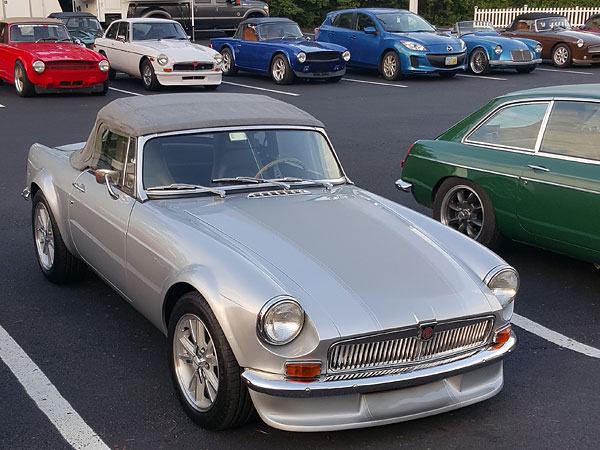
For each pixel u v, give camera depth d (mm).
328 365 3539
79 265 5863
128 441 3812
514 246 7148
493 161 6402
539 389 4422
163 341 5020
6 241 7082
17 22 17203
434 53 19297
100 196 4988
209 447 3760
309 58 18750
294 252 3963
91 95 16953
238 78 20641
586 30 25234
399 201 8641
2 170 9891
